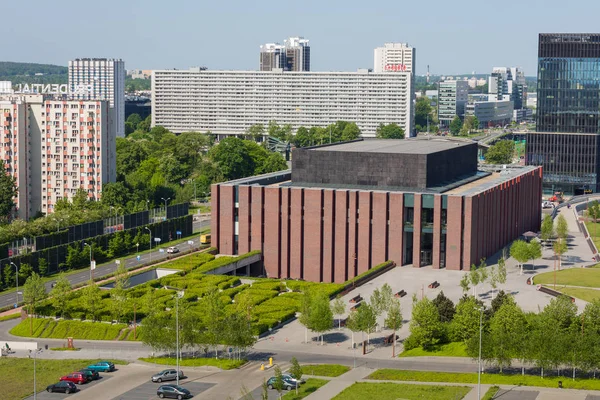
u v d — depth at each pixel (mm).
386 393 187750
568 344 195250
